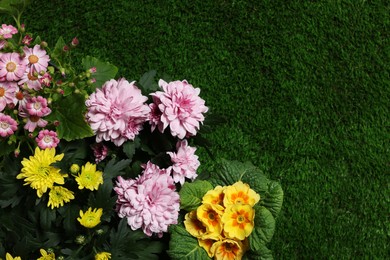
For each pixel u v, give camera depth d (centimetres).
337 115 112
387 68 115
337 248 104
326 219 106
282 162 109
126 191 73
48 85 73
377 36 117
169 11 117
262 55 115
